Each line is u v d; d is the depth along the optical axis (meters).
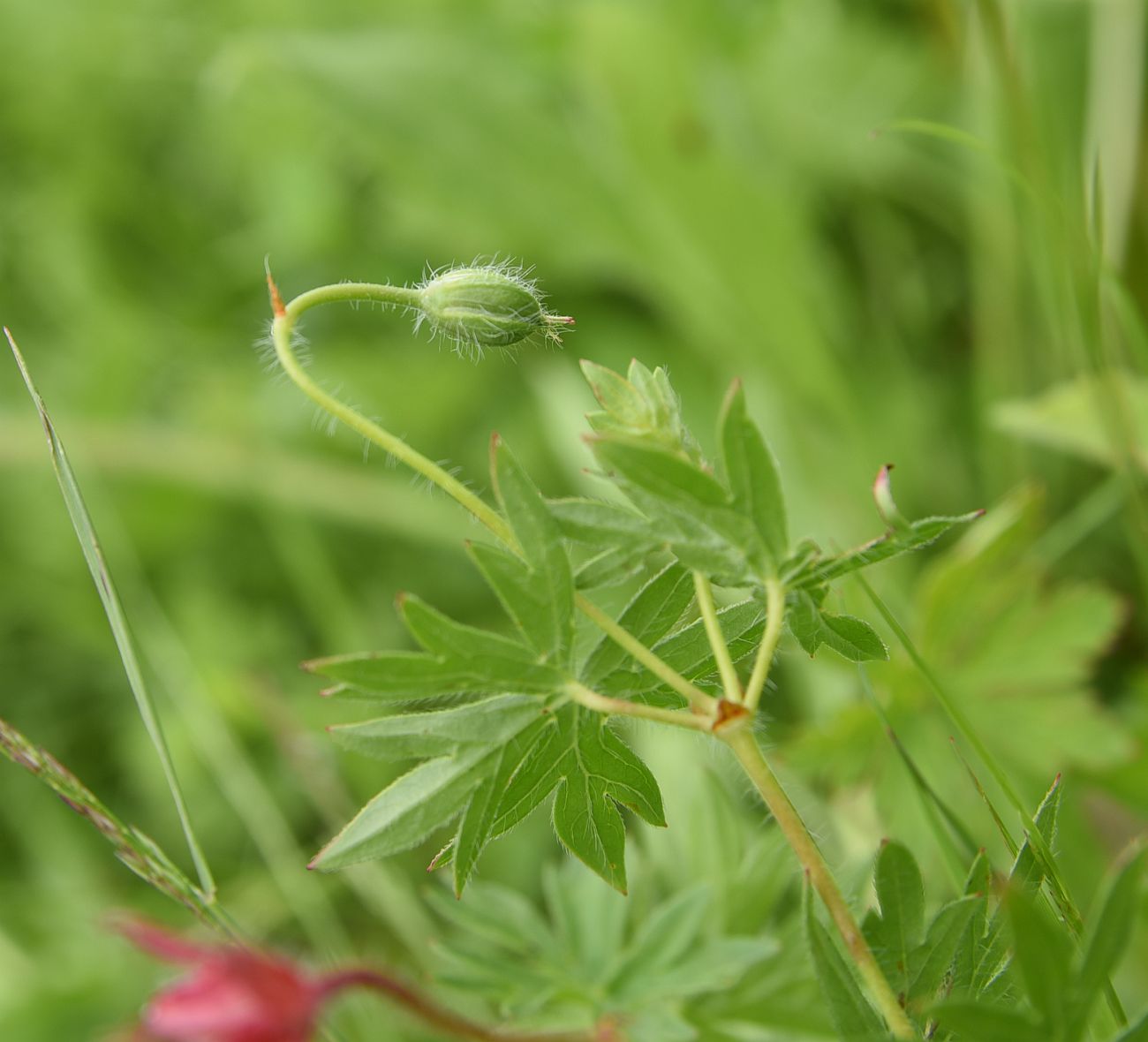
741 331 0.52
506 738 0.26
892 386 0.53
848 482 0.49
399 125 0.54
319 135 0.62
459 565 0.53
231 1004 0.23
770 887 0.31
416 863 0.42
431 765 0.26
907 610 0.38
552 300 0.57
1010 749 0.35
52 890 0.46
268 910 0.42
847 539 0.47
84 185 0.64
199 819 0.47
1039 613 0.35
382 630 0.52
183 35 0.65
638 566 0.26
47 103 0.66
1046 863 0.26
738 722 0.25
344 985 0.24
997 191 0.47
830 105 0.57
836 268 0.57
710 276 0.52
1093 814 0.38
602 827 0.26
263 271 0.62
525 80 0.57
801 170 0.57
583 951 0.30
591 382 0.26
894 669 0.34
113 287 0.63
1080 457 0.47
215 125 0.64
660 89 0.52
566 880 0.31
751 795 0.34
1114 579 0.45
